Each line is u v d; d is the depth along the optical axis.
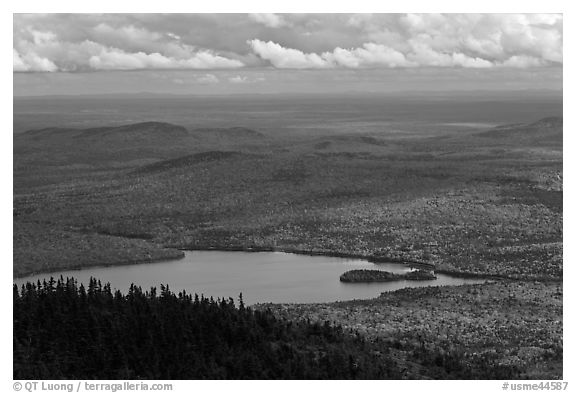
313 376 156.00
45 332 165.88
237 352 163.62
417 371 165.25
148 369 156.88
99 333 164.62
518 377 163.38
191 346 163.62
